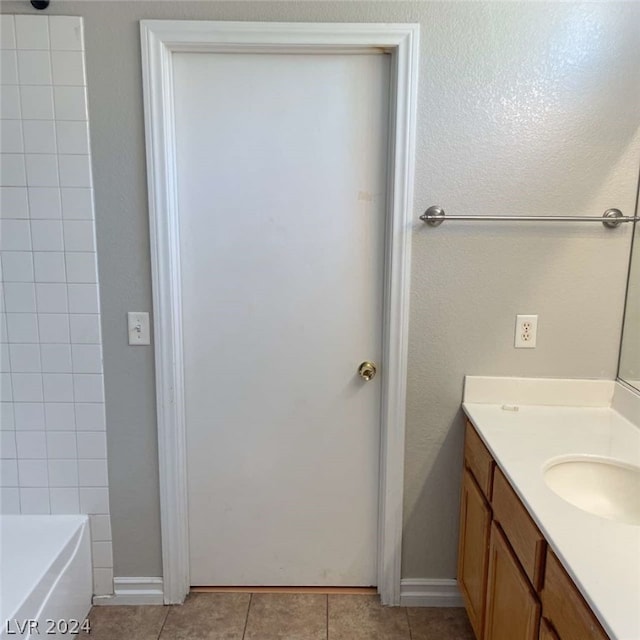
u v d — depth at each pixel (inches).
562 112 72.2
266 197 76.7
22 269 75.6
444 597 85.0
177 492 82.3
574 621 43.0
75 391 79.0
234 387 81.4
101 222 74.7
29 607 66.0
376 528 85.7
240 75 73.7
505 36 70.6
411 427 80.6
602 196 74.1
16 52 70.5
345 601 85.6
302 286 78.8
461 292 76.7
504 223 74.9
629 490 61.2
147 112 71.8
